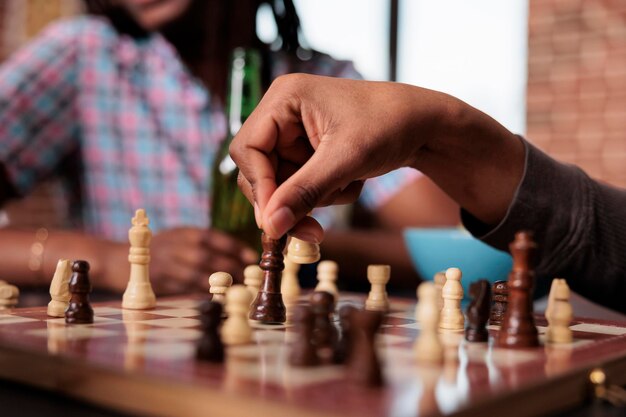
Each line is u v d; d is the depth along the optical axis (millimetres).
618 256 1221
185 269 1697
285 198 905
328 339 715
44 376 707
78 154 2920
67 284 1055
